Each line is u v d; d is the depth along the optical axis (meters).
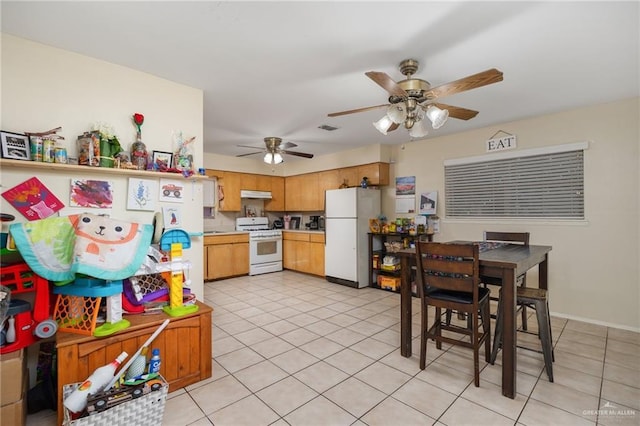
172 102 2.50
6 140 1.75
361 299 4.14
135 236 1.91
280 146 4.81
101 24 1.75
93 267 1.71
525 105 3.13
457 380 2.13
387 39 1.92
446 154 4.30
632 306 2.97
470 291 2.06
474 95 2.86
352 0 1.56
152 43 1.96
